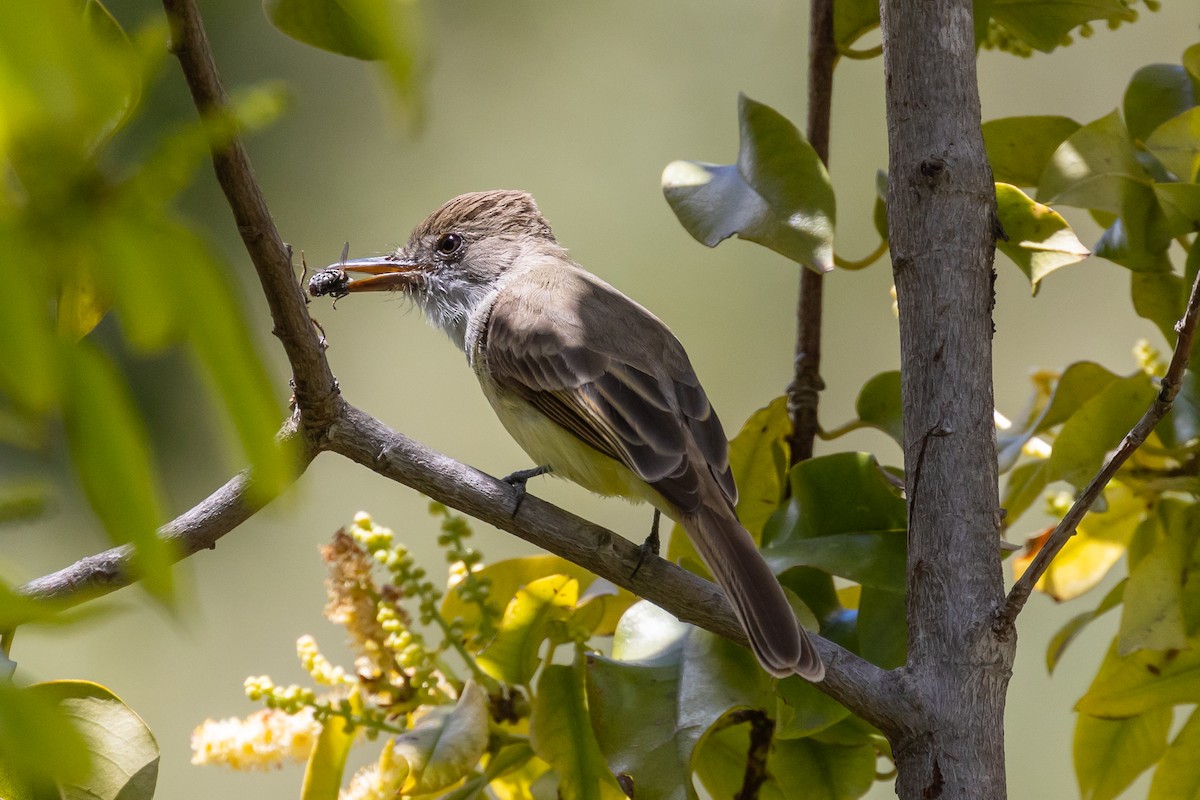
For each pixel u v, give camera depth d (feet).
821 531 19.71
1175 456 19.88
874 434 43.09
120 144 14.84
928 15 16.79
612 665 17.74
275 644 39.24
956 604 15.64
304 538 41.01
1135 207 19.19
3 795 14.20
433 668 19.15
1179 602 18.35
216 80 12.34
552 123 45.50
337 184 43.04
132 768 15.79
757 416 21.36
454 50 45.73
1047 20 21.53
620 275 44.91
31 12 6.35
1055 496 22.31
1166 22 46.24
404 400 44.14
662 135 46.09
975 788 15.06
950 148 16.57
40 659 36.37
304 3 19.43
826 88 21.30
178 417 26.89
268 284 15.25
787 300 44.93
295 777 37.42
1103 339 43.32
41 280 6.79
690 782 16.71
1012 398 42.91
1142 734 20.75
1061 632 21.57
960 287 16.35
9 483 7.70
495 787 19.85
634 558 17.38
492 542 41.88
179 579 6.88
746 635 16.72
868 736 18.92
